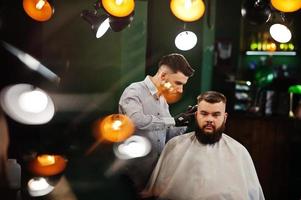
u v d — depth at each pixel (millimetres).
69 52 4707
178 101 5000
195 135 3283
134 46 4738
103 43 4684
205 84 5191
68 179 4227
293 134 5012
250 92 5902
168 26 4910
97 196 4137
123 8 3545
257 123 5086
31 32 4648
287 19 3947
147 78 3701
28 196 3693
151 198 3283
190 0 3719
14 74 4305
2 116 3049
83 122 4586
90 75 4695
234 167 3137
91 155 4324
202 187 3117
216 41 5777
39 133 4340
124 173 3801
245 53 6340
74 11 4672
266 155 5078
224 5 5879
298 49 6234
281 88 5922
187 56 4992
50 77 4215
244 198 3059
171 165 3232
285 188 5031
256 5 3717
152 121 3518
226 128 5195
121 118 3703
